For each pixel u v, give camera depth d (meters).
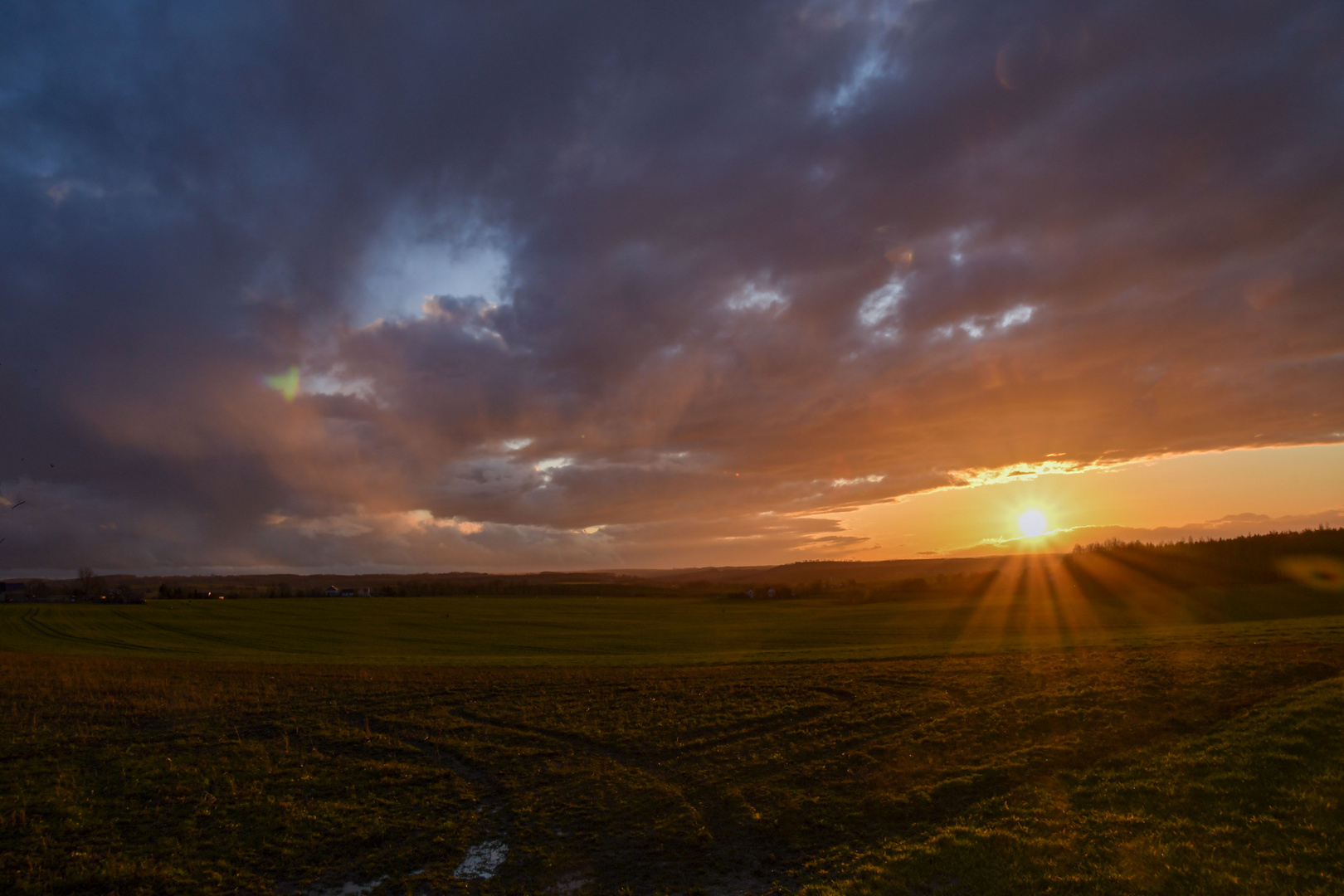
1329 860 10.08
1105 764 14.74
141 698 26.08
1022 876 10.62
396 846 13.40
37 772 17.66
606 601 140.88
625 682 28.75
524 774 17.31
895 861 11.56
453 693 27.09
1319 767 12.96
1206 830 11.41
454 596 163.25
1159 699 18.72
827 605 114.19
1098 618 60.59
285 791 16.33
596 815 14.59
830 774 16.03
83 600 133.25
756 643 54.66
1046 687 21.75
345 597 156.25
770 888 11.36
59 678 30.14
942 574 132.38
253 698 26.25
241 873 12.38
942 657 31.45
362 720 22.94
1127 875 10.28
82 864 12.68
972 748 16.80
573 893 11.49
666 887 11.53
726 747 18.67
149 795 16.08
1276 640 26.33
